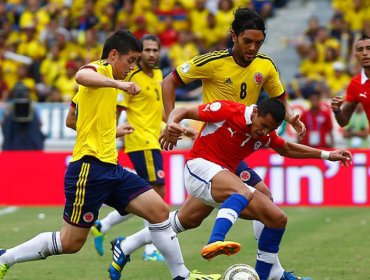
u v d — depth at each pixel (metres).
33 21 58.12
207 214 19.98
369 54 23.25
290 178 38.94
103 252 25.75
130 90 17.09
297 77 51.53
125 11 58.00
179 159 38.97
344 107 24.27
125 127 19.47
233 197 18.08
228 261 24.02
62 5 59.94
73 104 18.86
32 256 18.61
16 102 42.31
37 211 37.84
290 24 62.25
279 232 19.09
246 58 19.12
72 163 18.31
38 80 53.94
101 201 18.31
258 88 19.91
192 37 54.16
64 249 18.42
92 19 58.44
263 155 39.09
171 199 39.03
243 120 18.39
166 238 18.52
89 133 18.14
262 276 19.34
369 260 24.00
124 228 31.70
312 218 34.28
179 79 19.94
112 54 18.23
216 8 60.03
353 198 38.66
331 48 51.94
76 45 54.81
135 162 26.47
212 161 18.86
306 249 26.12
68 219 18.31
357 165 38.59
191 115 18.61
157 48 26.25
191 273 18.75
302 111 45.25
